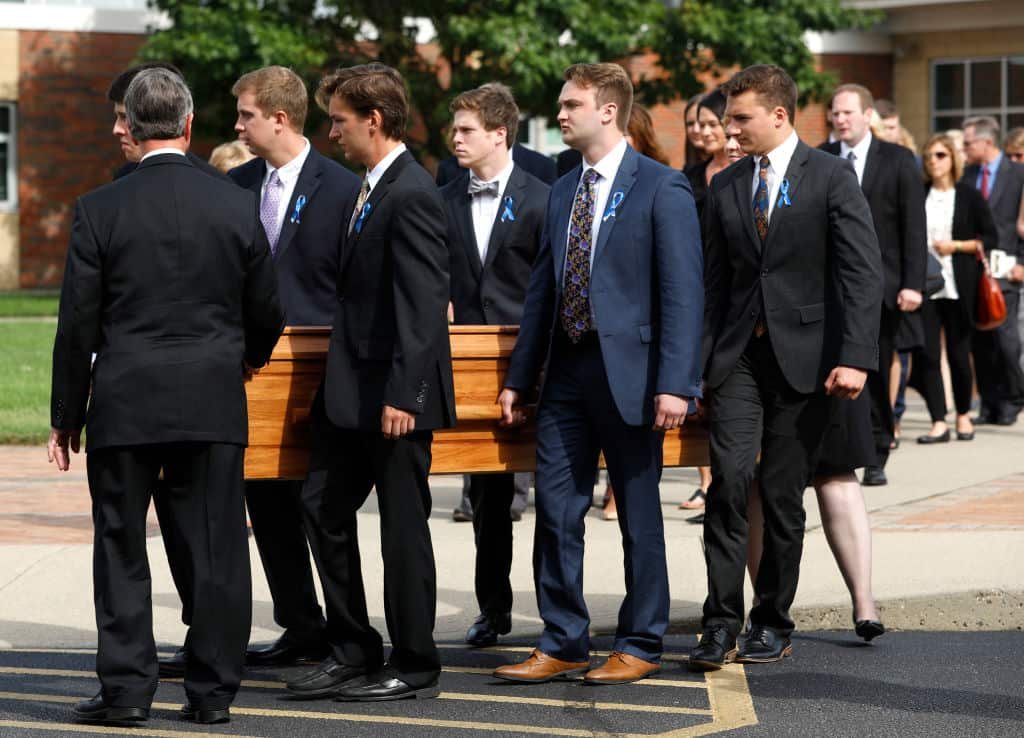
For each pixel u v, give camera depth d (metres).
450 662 7.76
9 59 32.97
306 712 6.83
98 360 6.57
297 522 7.73
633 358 7.12
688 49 28.53
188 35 26.58
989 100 31.88
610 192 7.19
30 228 33.31
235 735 6.46
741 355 7.52
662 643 7.71
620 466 7.25
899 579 8.62
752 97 7.46
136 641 6.58
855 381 7.32
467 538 10.15
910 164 11.48
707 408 7.71
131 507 6.60
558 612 7.36
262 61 26.52
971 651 7.84
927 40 32.41
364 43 29.94
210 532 6.62
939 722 6.56
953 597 8.34
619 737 6.39
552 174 9.53
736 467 7.44
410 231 6.74
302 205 7.64
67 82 33.28
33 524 10.70
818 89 28.55
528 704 6.92
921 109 32.56
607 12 27.70
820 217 7.41
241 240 6.62
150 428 6.46
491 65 27.62
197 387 6.52
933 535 9.55
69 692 7.19
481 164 8.52
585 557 9.51
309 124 27.97
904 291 11.43
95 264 6.49
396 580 6.96
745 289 7.55
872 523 10.16
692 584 8.90
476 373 7.48
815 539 9.66
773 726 6.53
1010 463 12.84
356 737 6.42
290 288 7.64
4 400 16.59
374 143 6.88
